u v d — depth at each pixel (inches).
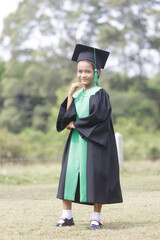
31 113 1551.4
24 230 170.7
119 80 1517.0
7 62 1542.8
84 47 184.4
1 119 1502.2
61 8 1428.4
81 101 177.9
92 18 1414.9
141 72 1489.9
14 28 1492.4
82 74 180.4
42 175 459.5
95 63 182.1
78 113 177.0
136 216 196.1
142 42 1444.4
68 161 177.2
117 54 1418.6
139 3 1409.9
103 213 206.4
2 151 829.2
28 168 562.3
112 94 1381.6
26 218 199.5
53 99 1497.3
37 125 1461.6
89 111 174.1
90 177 169.3
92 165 170.1
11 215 208.7
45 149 1040.2
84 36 1427.2
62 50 1457.9
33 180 422.9
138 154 1109.1
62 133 837.8
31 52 1498.5
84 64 180.5
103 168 171.0
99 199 168.1
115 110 1360.7
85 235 156.5
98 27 1417.3
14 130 1517.0
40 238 153.8
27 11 1459.2
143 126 1393.9
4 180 404.5
